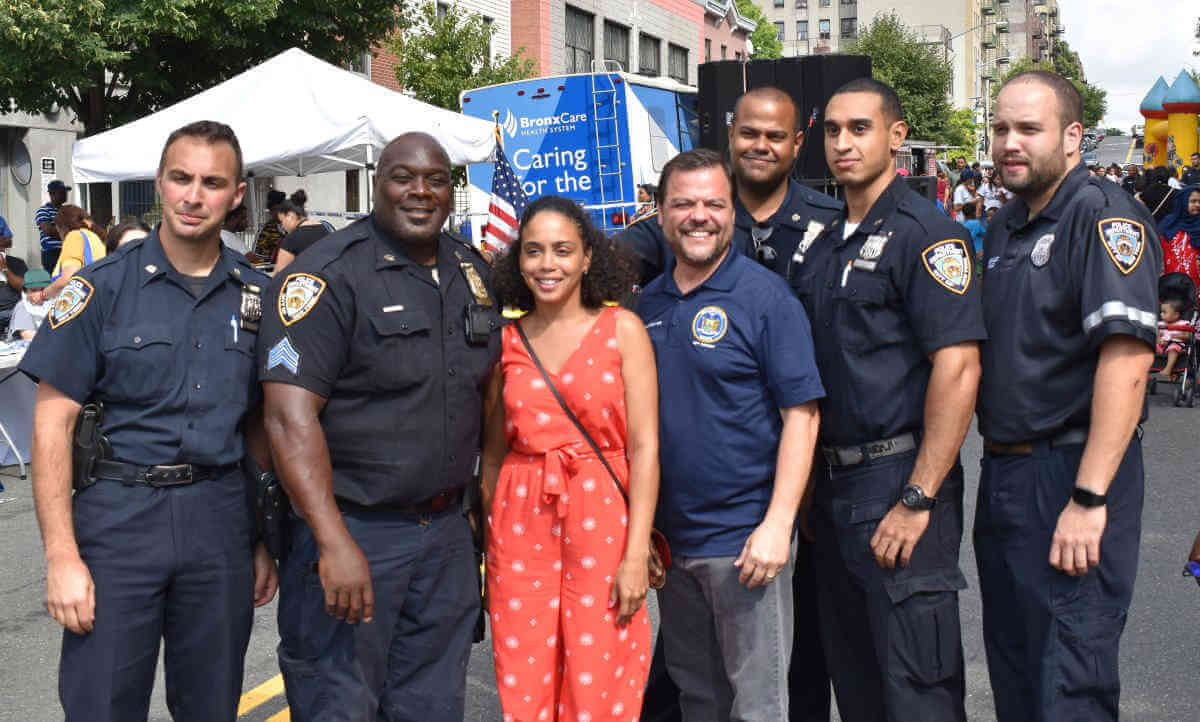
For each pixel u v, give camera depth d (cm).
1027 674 321
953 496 323
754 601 321
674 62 3638
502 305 320
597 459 316
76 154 1049
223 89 1027
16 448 823
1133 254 293
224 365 299
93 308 290
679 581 333
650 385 316
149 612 292
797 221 383
